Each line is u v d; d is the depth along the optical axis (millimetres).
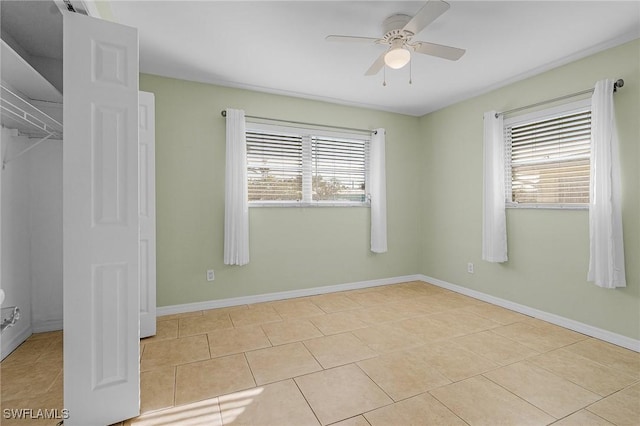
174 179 3232
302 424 1610
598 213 2539
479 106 3732
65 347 1495
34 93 2334
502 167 3355
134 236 1617
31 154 2613
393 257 4461
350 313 3264
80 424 1529
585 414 1682
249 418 1654
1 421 1614
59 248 2730
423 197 4578
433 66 3035
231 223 3346
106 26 1539
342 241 4102
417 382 1987
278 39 2539
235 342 2568
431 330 2818
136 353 1646
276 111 3703
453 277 4109
